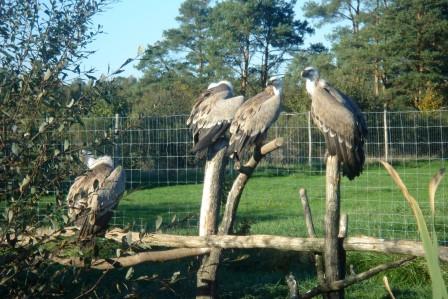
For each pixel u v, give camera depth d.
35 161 4.13
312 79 7.20
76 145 4.38
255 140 7.25
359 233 11.43
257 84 45.75
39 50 4.29
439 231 11.36
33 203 4.18
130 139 10.71
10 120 4.14
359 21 49.31
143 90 38.62
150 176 12.30
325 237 5.12
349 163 6.82
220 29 45.75
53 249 4.36
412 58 39.94
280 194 17.41
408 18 39.59
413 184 16.22
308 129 16.20
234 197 5.96
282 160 17.97
